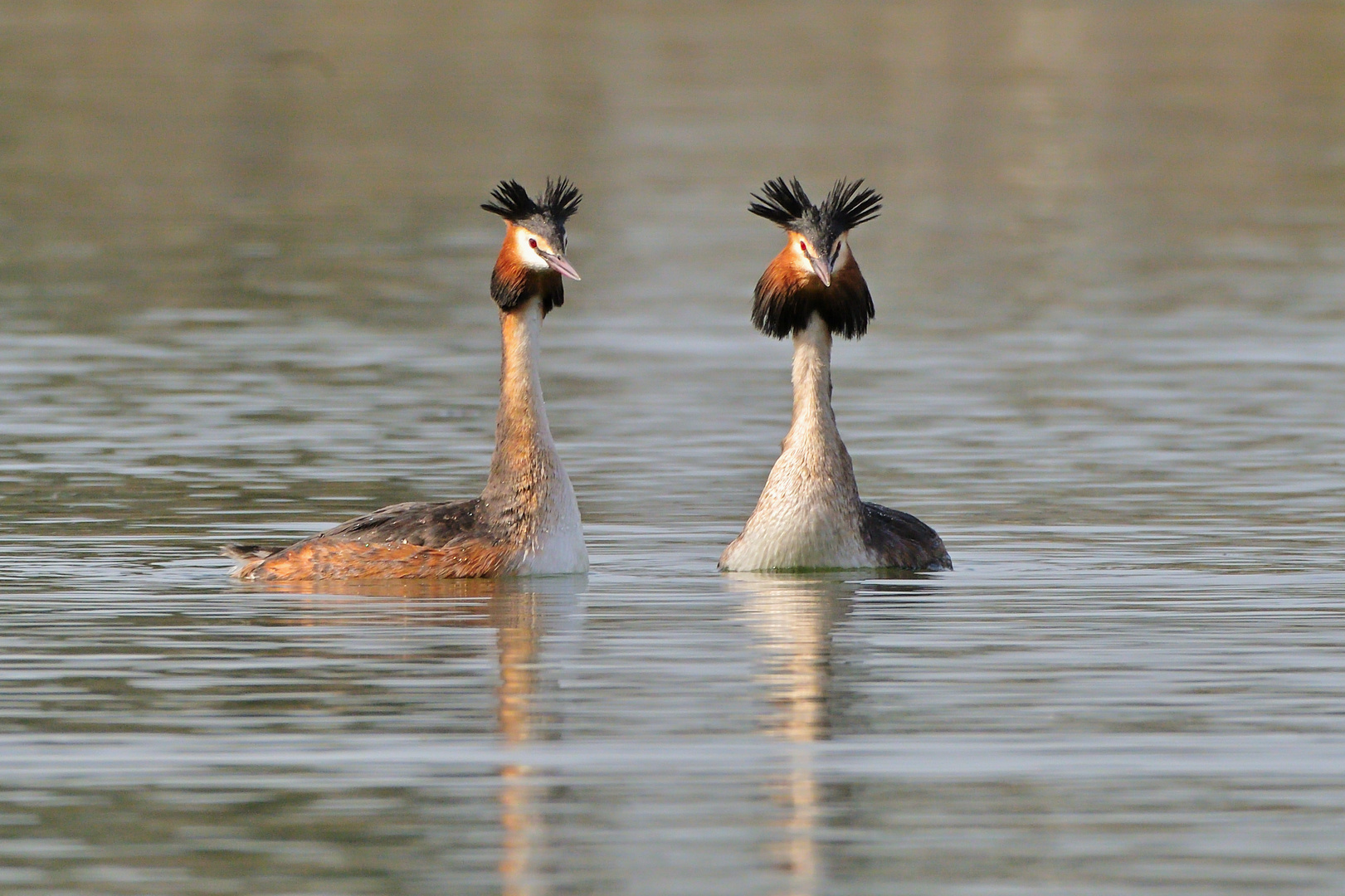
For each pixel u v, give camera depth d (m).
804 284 17.48
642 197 51.69
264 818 10.95
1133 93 73.88
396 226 46.50
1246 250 43.84
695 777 11.62
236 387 27.72
